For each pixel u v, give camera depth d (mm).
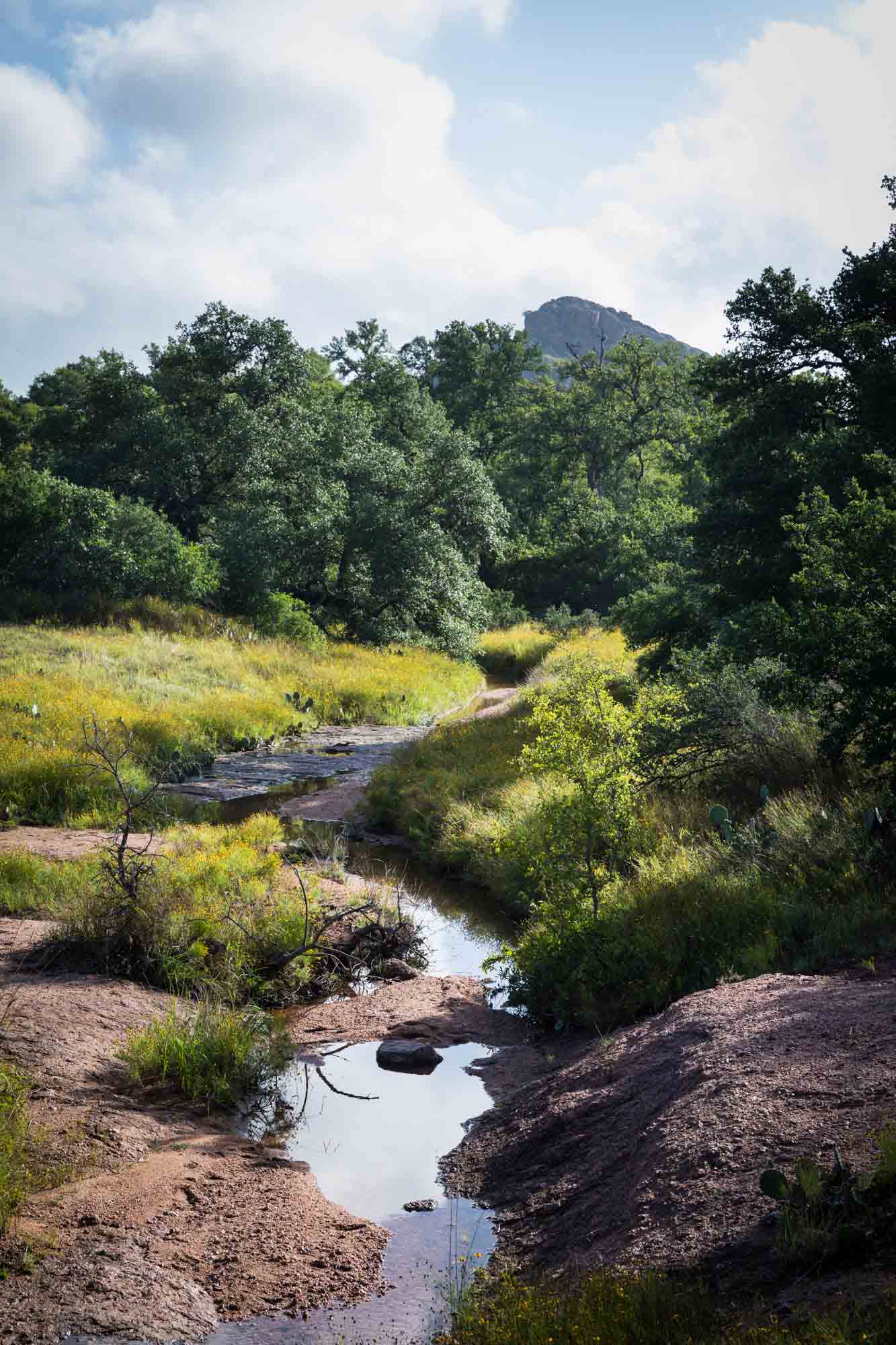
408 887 12688
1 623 29641
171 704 23797
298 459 42125
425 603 41062
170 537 35438
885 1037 5141
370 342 62719
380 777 18000
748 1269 3689
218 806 17234
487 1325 3752
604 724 9617
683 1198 4293
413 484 42094
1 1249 4469
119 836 13695
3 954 8828
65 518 33594
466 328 71938
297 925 9820
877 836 9133
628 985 7969
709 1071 5320
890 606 9844
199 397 45688
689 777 12922
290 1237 4926
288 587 40938
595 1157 5297
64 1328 4031
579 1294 3756
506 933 10961
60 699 21516
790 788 11781
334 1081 7160
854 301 19125
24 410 56656
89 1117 6023
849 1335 2953
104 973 8734
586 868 9562
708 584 20188
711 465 20562
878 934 7562
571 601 56281
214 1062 6969
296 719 25859
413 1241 4949
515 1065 7410
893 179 18375
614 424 66688
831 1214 3699
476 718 23641
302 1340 4109
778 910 8117
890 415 17719
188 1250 4730
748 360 19969
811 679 10398
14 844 13039
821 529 11219
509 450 69812
